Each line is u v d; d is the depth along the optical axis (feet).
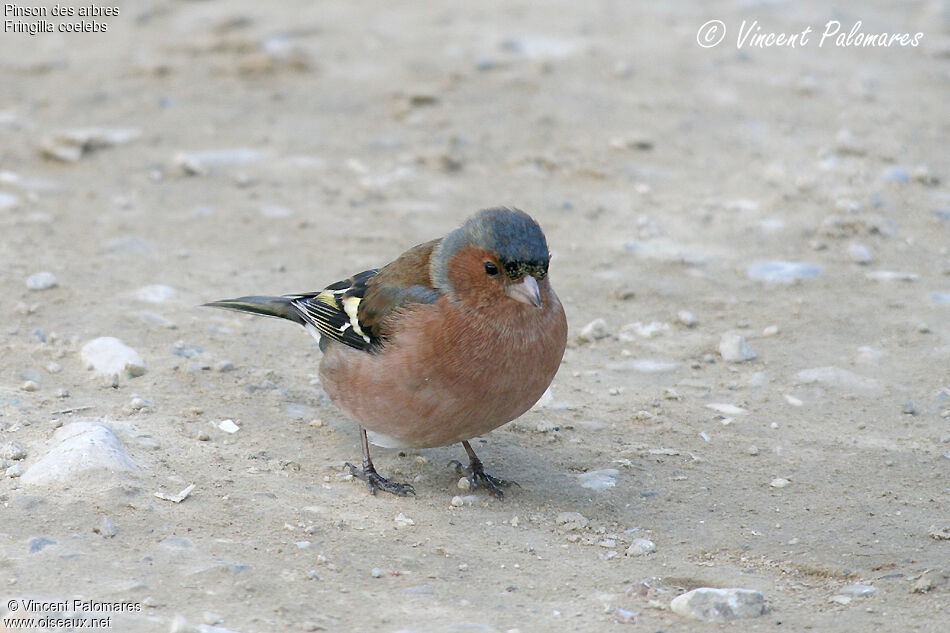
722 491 29.66
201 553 24.56
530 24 78.28
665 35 76.02
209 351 37.01
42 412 31.48
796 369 37.32
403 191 53.47
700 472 30.73
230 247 46.83
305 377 35.96
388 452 31.63
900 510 28.37
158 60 71.51
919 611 23.27
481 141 59.06
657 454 31.78
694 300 42.98
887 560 25.76
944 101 65.10
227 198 52.31
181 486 27.94
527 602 23.50
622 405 34.94
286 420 32.89
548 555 25.95
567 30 76.84
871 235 48.39
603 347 39.24
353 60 71.00
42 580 22.77
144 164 55.93
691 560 25.95
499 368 26.76
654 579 24.93
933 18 79.82
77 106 63.41
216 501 27.30
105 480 27.32
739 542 26.89
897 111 63.31
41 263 43.47
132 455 29.01
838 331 40.09
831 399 35.29
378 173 55.42
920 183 53.52
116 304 40.22
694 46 73.72
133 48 74.23
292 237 48.14
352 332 28.17
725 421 33.76
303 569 24.31
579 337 39.68
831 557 26.00
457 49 72.74
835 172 54.60
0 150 56.59
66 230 47.47
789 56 72.23
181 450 29.99
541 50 72.43
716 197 52.70
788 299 42.96
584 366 37.81
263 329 39.58
